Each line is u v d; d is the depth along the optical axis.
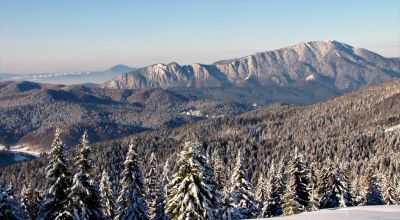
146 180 62.16
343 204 63.97
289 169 62.59
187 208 39.84
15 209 40.81
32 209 52.28
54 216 38.75
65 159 39.16
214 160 64.12
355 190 75.25
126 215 50.56
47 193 38.81
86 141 39.50
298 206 60.25
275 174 69.12
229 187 61.62
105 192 60.09
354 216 35.53
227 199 57.88
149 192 61.91
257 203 66.69
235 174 60.69
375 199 77.81
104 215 41.16
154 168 62.84
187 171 41.03
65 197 38.88
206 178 42.44
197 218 40.06
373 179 78.50
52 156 38.88
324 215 37.78
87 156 39.41
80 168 39.00
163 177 64.25
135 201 50.75
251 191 60.28
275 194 67.19
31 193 52.97
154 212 61.34
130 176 51.19
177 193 41.25
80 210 38.41
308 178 61.66
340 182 65.19
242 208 59.16
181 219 40.41
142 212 50.94
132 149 51.50
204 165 42.19
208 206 40.47
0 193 39.56
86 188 38.22
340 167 67.50
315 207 60.28
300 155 62.19
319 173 68.75
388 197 79.69
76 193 38.28
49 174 38.56
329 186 65.62
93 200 39.78
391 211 39.53
